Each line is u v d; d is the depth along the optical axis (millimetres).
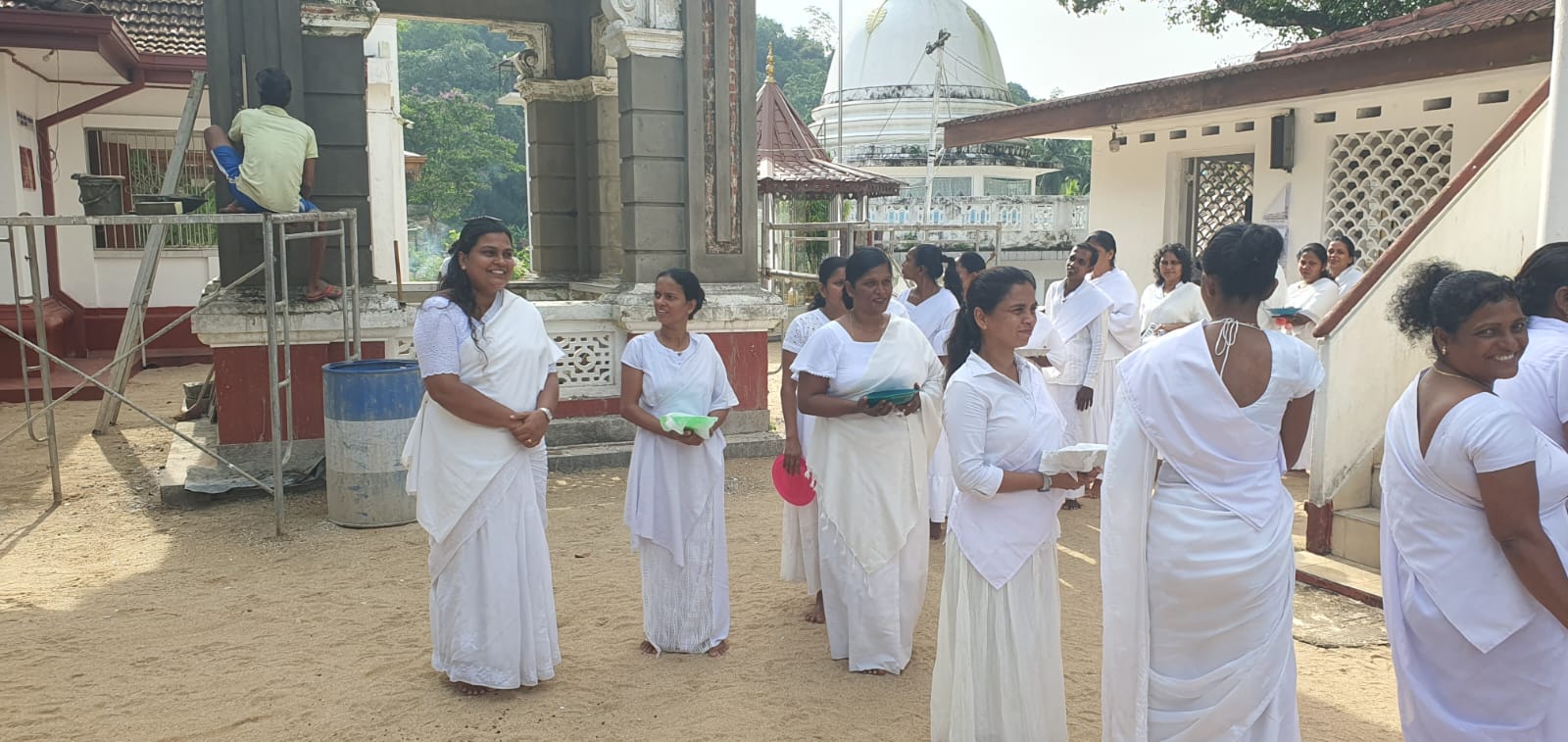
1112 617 2965
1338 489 5816
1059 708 3516
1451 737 2883
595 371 8516
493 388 3977
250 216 6180
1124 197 12750
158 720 3961
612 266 10703
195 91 8523
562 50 10758
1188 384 2787
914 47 27062
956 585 3504
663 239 8484
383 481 6535
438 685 4293
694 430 4387
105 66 12172
